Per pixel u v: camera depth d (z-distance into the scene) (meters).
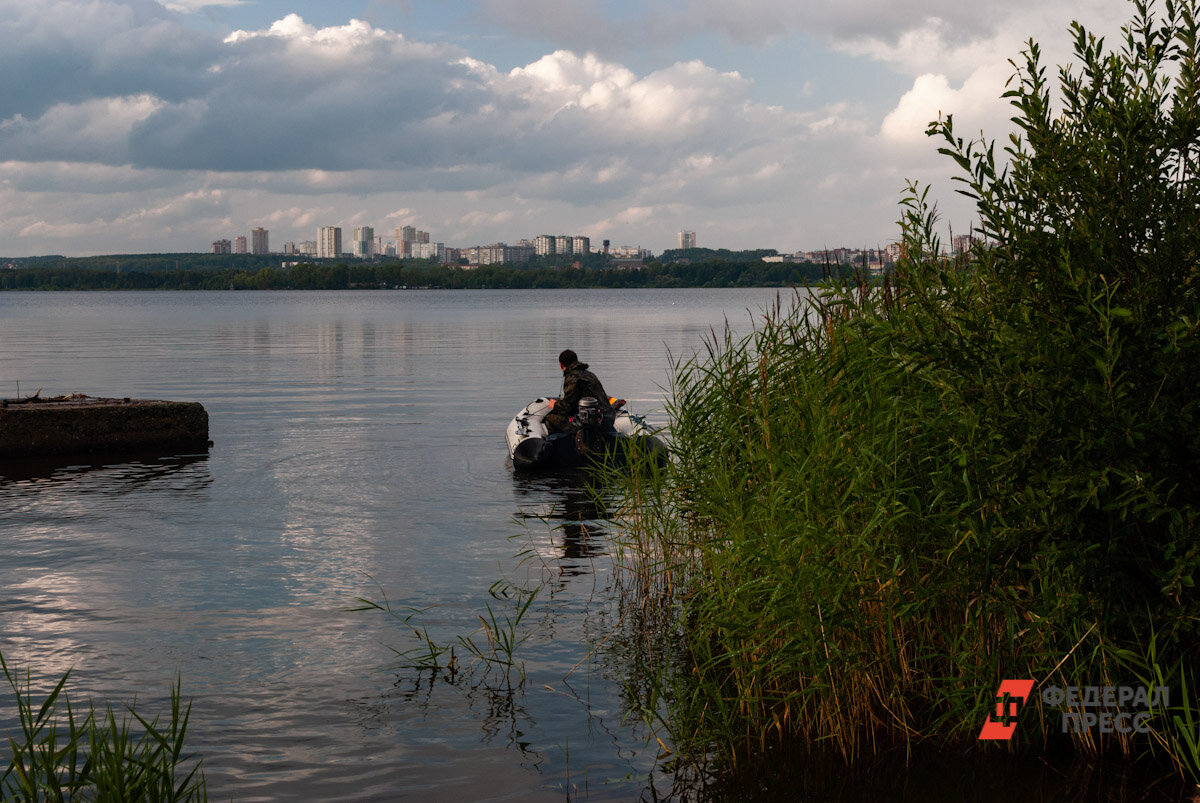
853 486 4.88
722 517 5.70
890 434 5.13
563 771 4.25
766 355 6.60
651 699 4.99
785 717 4.59
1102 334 4.05
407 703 4.95
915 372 4.61
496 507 9.61
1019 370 4.12
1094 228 4.14
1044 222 4.33
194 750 4.42
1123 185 4.16
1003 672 4.51
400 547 8.02
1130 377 4.09
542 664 5.48
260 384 21.61
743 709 4.80
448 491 10.43
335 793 4.04
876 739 4.55
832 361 6.10
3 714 4.76
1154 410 3.99
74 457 12.58
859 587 4.75
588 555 7.77
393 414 16.73
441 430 14.93
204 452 12.95
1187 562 3.90
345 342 38.31
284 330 48.62
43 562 7.55
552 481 11.00
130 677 5.26
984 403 4.18
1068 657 4.51
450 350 33.31
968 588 4.57
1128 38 4.33
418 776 4.19
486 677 5.29
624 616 6.28
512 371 25.03
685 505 6.63
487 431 14.84
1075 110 4.41
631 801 4.00
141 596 6.70
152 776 3.69
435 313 77.31
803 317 6.64
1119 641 4.46
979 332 4.34
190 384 21.58
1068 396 4.01
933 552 4.85
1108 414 3.95
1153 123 4.24
